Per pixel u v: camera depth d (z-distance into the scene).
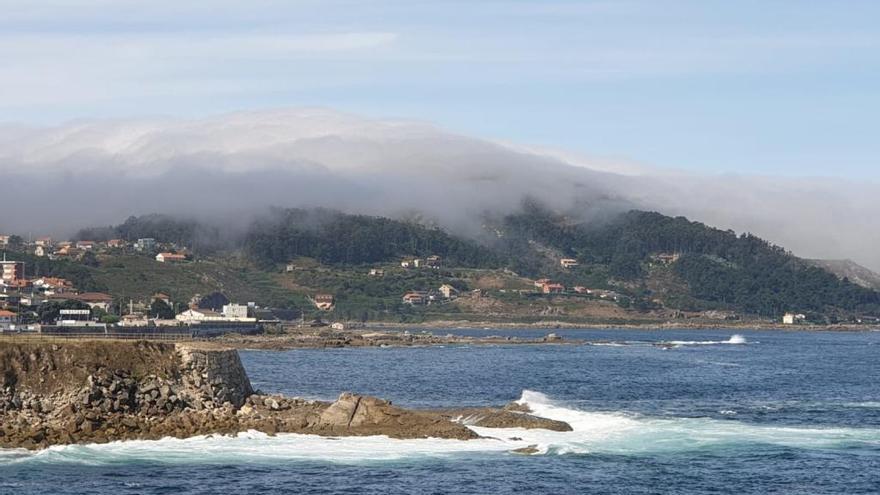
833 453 113.62
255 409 127.50
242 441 111.75
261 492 90.94
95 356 120.75
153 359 124.62
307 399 155.25
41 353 118.56
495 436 118.94
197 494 89.94
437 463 103.69
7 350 117.19
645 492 94.12
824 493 95.19
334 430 117.56
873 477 101.50
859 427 134.62
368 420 121.25
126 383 119.88
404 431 117.44
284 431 117.19
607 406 163.50
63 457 102.56
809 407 163.12
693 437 122.44
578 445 115.00
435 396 183.25
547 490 93.62
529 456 108.44
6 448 105.50
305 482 94.69
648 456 110.38
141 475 96.19
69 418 113.88
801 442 120.31
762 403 171.38
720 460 108.81
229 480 94.94
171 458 103.38
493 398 179.50
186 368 126.12
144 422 116.06
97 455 103.94
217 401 125.94
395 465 102.25
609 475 100.44
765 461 108.56
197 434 113.94
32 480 93.56
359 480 95.81
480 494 91.62
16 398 114.81
